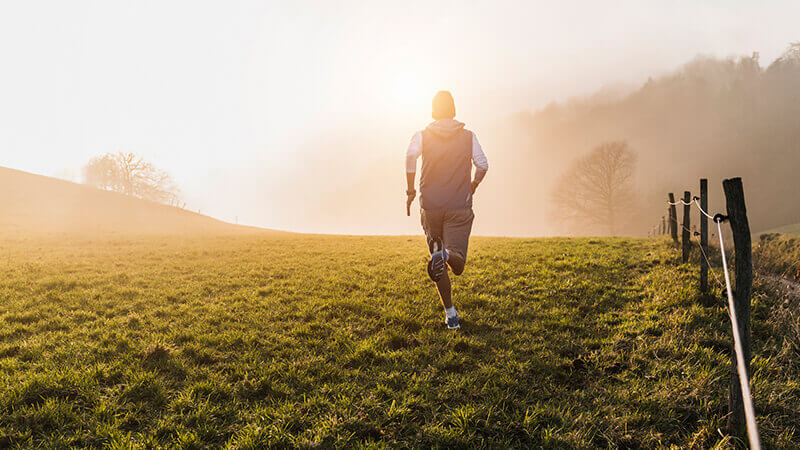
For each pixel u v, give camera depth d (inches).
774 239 499.2
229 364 147.2
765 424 107.0
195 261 416.8
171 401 122.3
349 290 263.9
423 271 319.9
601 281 267.6
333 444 103.0
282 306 223.3
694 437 101.4
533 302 224.5
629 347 157.9
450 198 150.7
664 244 400.8
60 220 1238.9
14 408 114.5
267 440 103.2
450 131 149.6
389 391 127.0
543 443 103.9
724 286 217.8
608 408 117.1
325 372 140.4
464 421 111.8
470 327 184.5
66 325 193.2
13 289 268.2
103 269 362.0
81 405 120.6
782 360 143.1
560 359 149.7
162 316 211.3
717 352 152.7
